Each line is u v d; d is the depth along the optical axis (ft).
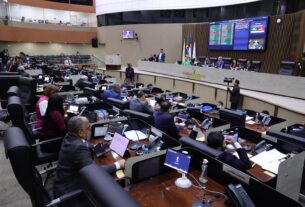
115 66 47.14
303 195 9.61
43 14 60.75
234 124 12.12
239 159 8.29
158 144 9.07
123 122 11.23
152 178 7.22
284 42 32.40
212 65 36.63
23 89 17.57
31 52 57.93
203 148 7.66
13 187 10.66
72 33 60.08
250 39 35.99
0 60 41.65
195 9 48.60
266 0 37.45
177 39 50.98
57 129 10.53
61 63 52.80
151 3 51.96
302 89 23.86
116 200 2.40
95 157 8.52
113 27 58.08
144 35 53.88
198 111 14.71
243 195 5.57
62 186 6.89
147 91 22.24
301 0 32.37
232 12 43.42
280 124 13.24
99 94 18.25
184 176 6.98
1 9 52.21
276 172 8.13
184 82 34.68
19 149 5.60
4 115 14.99
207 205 5.90
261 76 27.45
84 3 63.10
